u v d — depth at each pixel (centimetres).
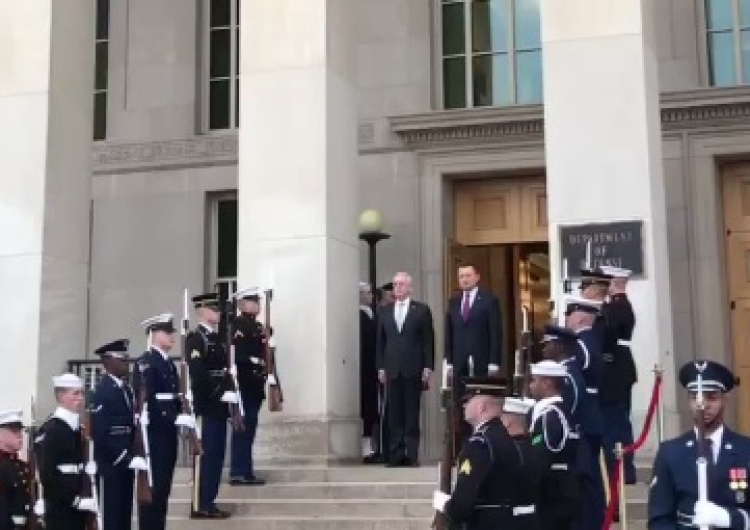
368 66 1741
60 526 882
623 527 857
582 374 876
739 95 1534
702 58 1598
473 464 618
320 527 1052
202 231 1791
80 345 1405
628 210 1148
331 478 1176
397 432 1234
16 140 1387
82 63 1455
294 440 1241
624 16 1180
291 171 1302
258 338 1179
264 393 1184
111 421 993
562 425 714
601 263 1143
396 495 1116
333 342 1271
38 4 1407
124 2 1878
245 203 1315
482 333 1202
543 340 888
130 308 1795
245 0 1350
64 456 880
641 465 1076
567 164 1173
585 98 1179
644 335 1121
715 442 606
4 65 1405
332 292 1283
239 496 1147
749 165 1600
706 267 1549
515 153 1656
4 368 1344
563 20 1198
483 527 621
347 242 1338
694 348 1532
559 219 1167
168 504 1130
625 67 1172
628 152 1157
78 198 1427
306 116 1308
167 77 1841
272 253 1292
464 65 1734
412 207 1694
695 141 1573
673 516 607
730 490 591
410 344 1238
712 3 1625
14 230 1370
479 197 1730
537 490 649
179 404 1040
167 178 1816
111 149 1839
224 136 1797
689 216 1561
